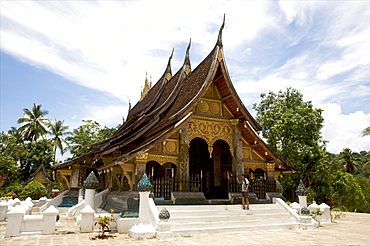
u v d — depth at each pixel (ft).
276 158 44.83
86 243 24.06
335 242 25.88
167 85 64.08
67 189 66.80
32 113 154.61
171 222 30.58
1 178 111.24
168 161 38.58
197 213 33.63
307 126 93.86
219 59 41.98
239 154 43.29
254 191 43.50
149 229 27.27
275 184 45.62
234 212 35.73
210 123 43.11
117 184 45.70
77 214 47.19
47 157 150.00
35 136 152.97
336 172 115.44
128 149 48.37
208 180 54.03
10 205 38.68
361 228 37.40
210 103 44.01
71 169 63.36
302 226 35.58
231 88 42.60
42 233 28.27
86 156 61.31
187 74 53.57
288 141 95.76
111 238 26.68
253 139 45.34
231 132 44.65
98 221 30.63
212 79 41.01
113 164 34.58
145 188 29.01
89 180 36.94
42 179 111.96
